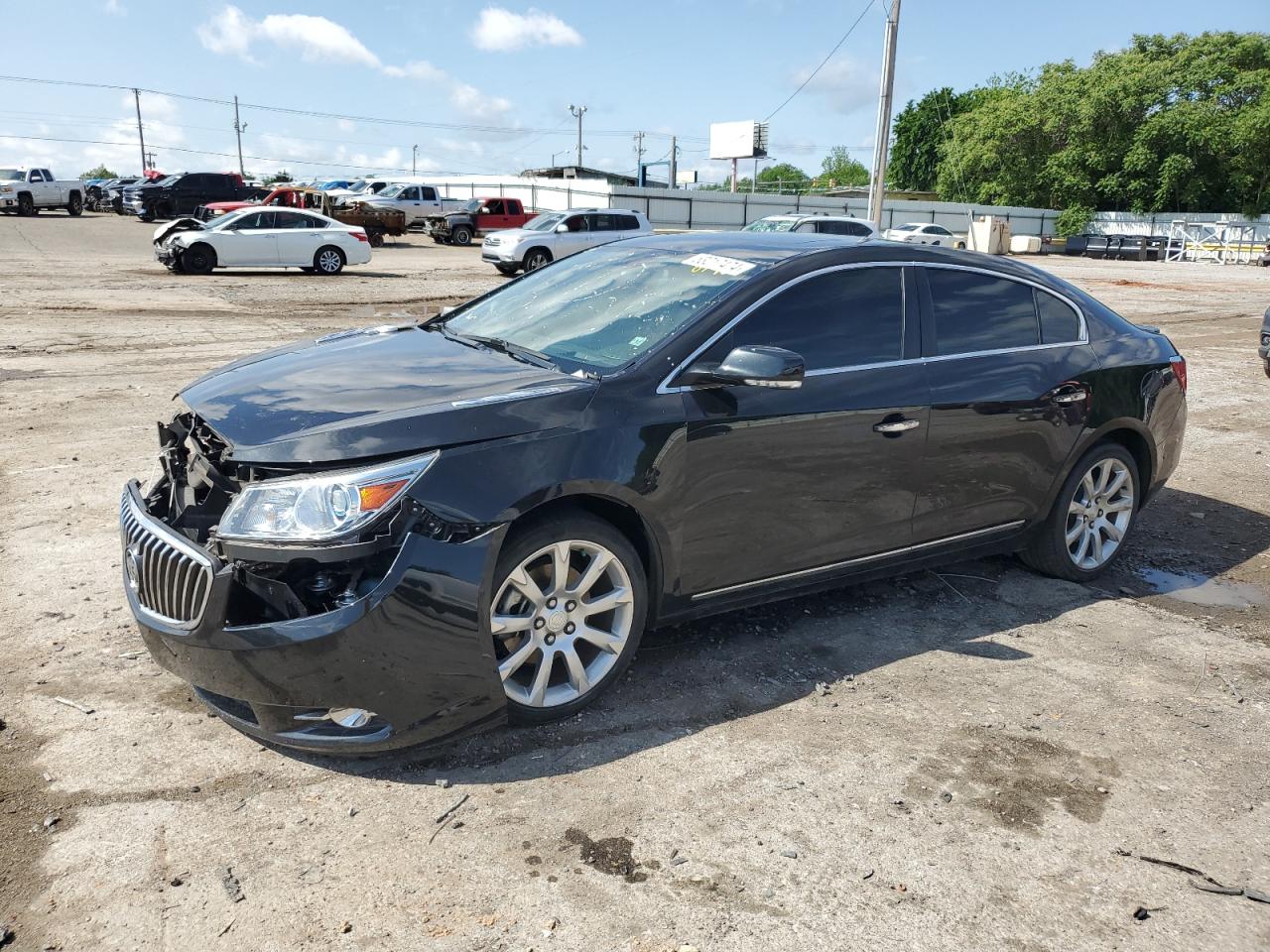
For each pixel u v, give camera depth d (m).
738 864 2.75
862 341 3.99
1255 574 5.25
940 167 62.88
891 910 2.60
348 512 2.85
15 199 37.84
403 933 2.44
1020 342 4.52
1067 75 56.00
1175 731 3.57
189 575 2.93
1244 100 51.66
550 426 3.21
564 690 3.43
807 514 3.85
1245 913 2.66
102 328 12.51
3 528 5.04
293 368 3.69
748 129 75.19
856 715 3.58
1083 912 2.63
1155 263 43.81
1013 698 3.76
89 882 2.56
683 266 4.12
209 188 36.06
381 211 34.31
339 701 2.91
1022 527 4.67
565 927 2.48
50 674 3.57
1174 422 5.13
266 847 2.73
